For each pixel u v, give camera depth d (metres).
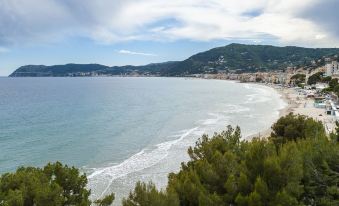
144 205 14.77
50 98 138.75
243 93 175.12
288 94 161.50
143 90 197.12
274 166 15.98
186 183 16.62
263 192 15.12
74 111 95.38
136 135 61.47
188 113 92.81
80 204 15.93
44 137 58.78
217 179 17.61
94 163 43.41
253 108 104.44
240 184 16.09
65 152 48.81
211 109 102.12
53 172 17.58
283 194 14.58
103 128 68.25
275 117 83.06
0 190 15.00
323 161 19.14
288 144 21.56
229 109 101.88
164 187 33.62
